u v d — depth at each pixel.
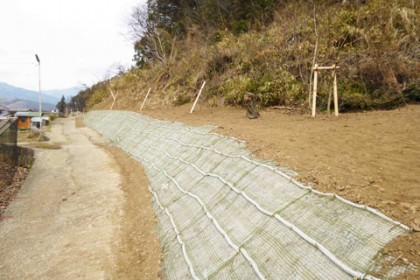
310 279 2.32
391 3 10.02
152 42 22.84
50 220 5.26
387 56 8.60
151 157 8.30
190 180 5.39
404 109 7.50
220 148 5.73
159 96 17.06
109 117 17.59
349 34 9.98
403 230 2.34
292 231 2.84
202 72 14.28
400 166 3.63
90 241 4.51
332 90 8.55
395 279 1.94
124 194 6.45
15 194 6.54
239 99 11.20
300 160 4.17
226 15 18.61
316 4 12.26
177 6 23.73
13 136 8.73
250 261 2.84
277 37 12.08
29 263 3.97
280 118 8.37
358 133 5.46
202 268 3.18
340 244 2.44
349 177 3.40
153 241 4.29
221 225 3.63
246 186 4.01
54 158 9.99
